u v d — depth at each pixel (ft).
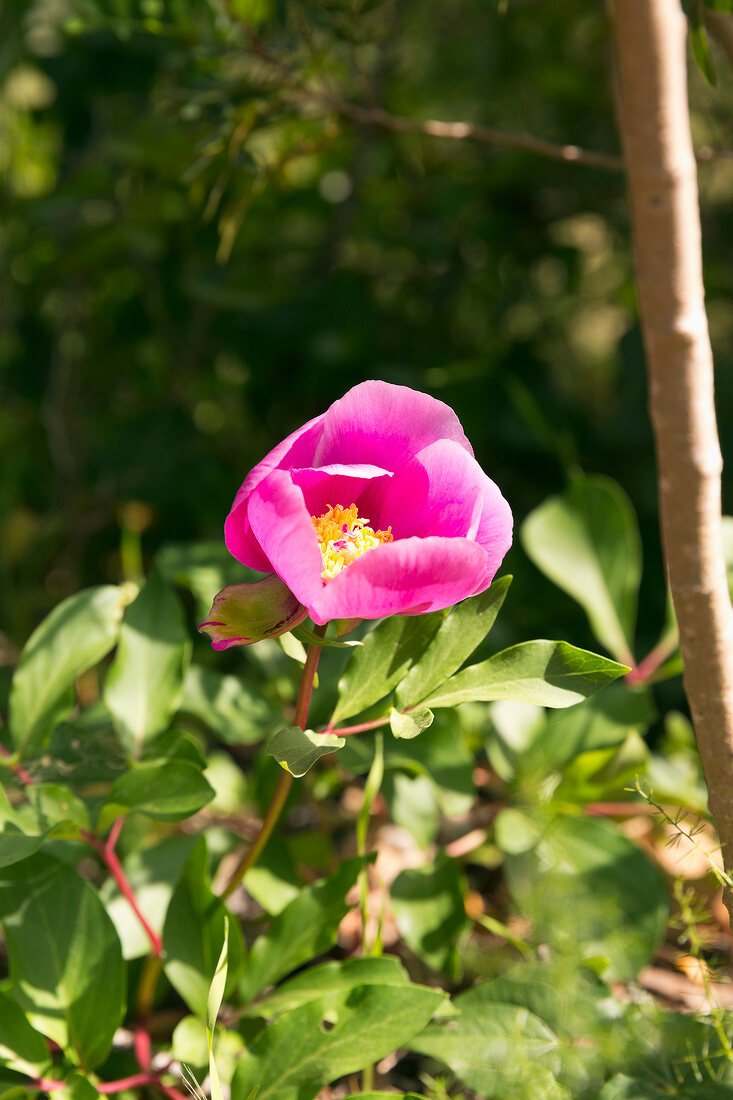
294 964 2.84
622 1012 2.81
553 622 4.10
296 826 3.54
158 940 2.90
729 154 3.19
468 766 3.05
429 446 2.68
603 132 5.26
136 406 5.38
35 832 2.78
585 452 4.74
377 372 4.68
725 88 5.36
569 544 3.30
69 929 2.82
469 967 2.98
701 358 2.67
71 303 5.12
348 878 2.86
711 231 5.28
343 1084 3.02
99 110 4.98
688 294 2.66
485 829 3.20
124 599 3.03
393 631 2.75
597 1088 2.77
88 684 4.10
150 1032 3.05
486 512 2.65
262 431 5.17
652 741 3.97
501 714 3.16
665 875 3.39
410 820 3.07
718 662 2.72
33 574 4.92
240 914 3.31
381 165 5.06
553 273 5.68
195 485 4.81
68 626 2.98
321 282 5.08
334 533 2.67
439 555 2.52
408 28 5.24
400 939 3.23
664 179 2.64
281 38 3.43
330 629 3.10
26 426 5.36
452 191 5.17
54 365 5.27
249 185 3.70
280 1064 2.69
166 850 3.04
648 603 4.32
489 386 4.72
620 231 5.30
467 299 5.40
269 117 3.42
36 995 2.78
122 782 2.82
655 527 4.44
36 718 2.92
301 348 4.88
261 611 2.62
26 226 4.80
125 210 4.41
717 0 2.94
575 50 5.16
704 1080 2.77
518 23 4.93
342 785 3.33
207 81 3.45
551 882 2.88
